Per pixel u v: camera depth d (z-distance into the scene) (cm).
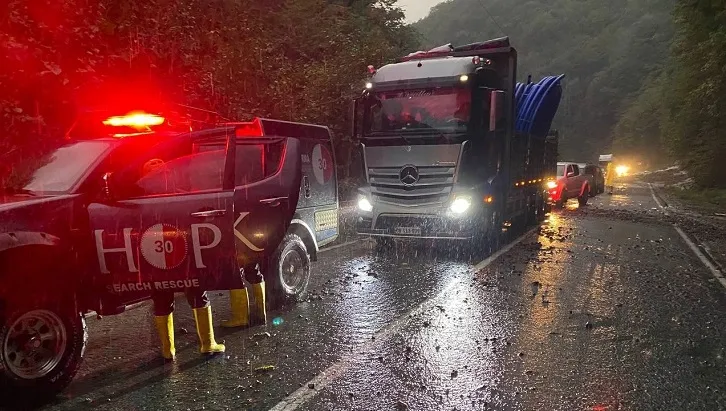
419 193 1045
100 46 977
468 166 1039
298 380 462
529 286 808
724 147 3731
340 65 1842
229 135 502
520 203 1373
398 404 415
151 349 542
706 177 3838
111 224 464
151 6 1135
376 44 2056
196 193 491
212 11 1384
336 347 542
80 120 588
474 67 1074
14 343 416
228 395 434
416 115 1062
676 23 3916
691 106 3944
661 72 10731
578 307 695
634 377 473
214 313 669
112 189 465
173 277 481
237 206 558
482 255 1072
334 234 819
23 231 418
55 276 435
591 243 1252
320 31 2014
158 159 555
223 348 534
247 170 621
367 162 1091
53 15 862
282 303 691
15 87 796
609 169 4138
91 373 482
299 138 745
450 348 539
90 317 650
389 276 874
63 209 446
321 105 1773
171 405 418
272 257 675
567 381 463
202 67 1280
